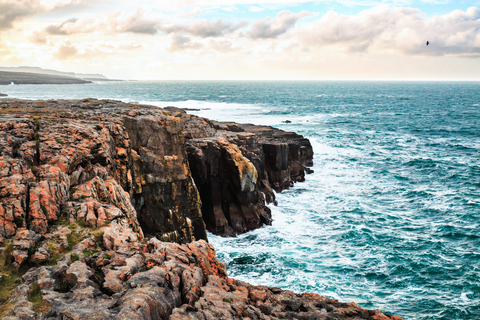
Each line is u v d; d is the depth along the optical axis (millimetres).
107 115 32094
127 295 11570
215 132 45344
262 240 35688
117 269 13234
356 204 43875
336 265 30375
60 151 21281
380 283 27922
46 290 11797
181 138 33656
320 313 15836
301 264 30609
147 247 15789
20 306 10734
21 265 13102
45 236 15047
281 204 44594
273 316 14633
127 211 21297
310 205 44062
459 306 25016
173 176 32594
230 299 14000
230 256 32375
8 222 14680
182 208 33500
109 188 20891
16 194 15969
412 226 37562
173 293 12711
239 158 38031
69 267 12945
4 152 19734
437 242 33938
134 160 30375
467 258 31094
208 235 37344
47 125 25438
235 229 37656
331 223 38812
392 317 16781
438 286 27391
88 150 22812
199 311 12375
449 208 42281
